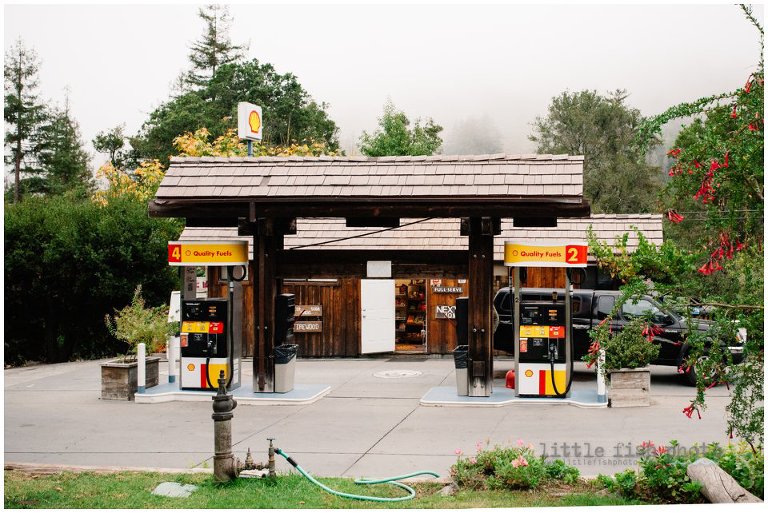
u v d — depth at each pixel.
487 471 9.38
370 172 15.47
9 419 14.02
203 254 15.84
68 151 58.69
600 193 45.44
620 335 14.73
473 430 12.62
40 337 27.34
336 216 15.26
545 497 8.52
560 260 14.77
